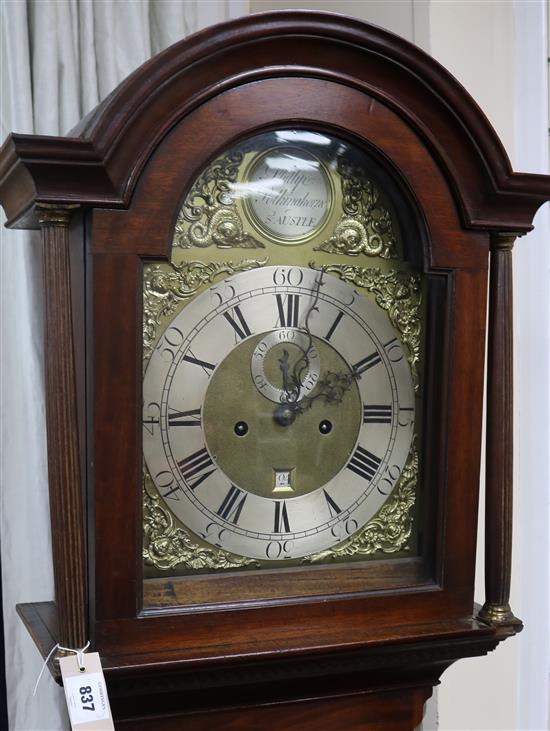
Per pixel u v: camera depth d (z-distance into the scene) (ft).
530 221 3.43
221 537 3.19
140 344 3.02
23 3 4.14
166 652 3.06
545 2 4.65
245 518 3.22
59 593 2.99
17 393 4.30
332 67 3.11
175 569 3.14
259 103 3.06
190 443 3.14
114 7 4.42
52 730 4.30
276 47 3.02
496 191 3.30
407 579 3.41
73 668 2.89
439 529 3.40
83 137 2.89
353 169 3.28
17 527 4.29
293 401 3.27
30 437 4.28
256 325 3.22
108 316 2.96
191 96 2.97
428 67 3.13
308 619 3.24
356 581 3.34
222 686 3.25
